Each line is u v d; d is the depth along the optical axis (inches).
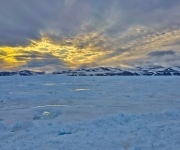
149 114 373.4
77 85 1791.3
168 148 200.7
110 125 306.5
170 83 1932.8
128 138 230.4
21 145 226.2
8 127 323.6
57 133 273.6
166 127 273.7
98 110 520.4
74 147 211.8
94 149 206.4
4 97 826.2
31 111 511.2
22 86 1678.2
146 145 209.8
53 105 616.1
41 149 211.2
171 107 564.7
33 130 289.7
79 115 454.9
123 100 724.7
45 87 1533.0
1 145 230.2
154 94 928.9
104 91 1123.9
